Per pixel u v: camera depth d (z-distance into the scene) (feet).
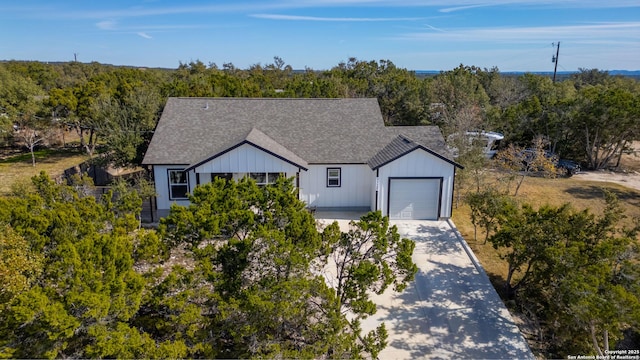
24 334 24.62
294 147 69.46
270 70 262.47
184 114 74.54
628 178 97.25
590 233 37.88
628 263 31.50
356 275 30.55
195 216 33.83
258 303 26.48
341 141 71.36
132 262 28.53
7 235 27.35
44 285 28.25
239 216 34.81
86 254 26.66
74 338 26.32
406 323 39.34
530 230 38.11
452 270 49.57
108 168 96.27
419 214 66.33
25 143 116.47
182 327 28.86
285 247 29.45
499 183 78.07
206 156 64.23
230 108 77.05
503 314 40.78
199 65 248.52
